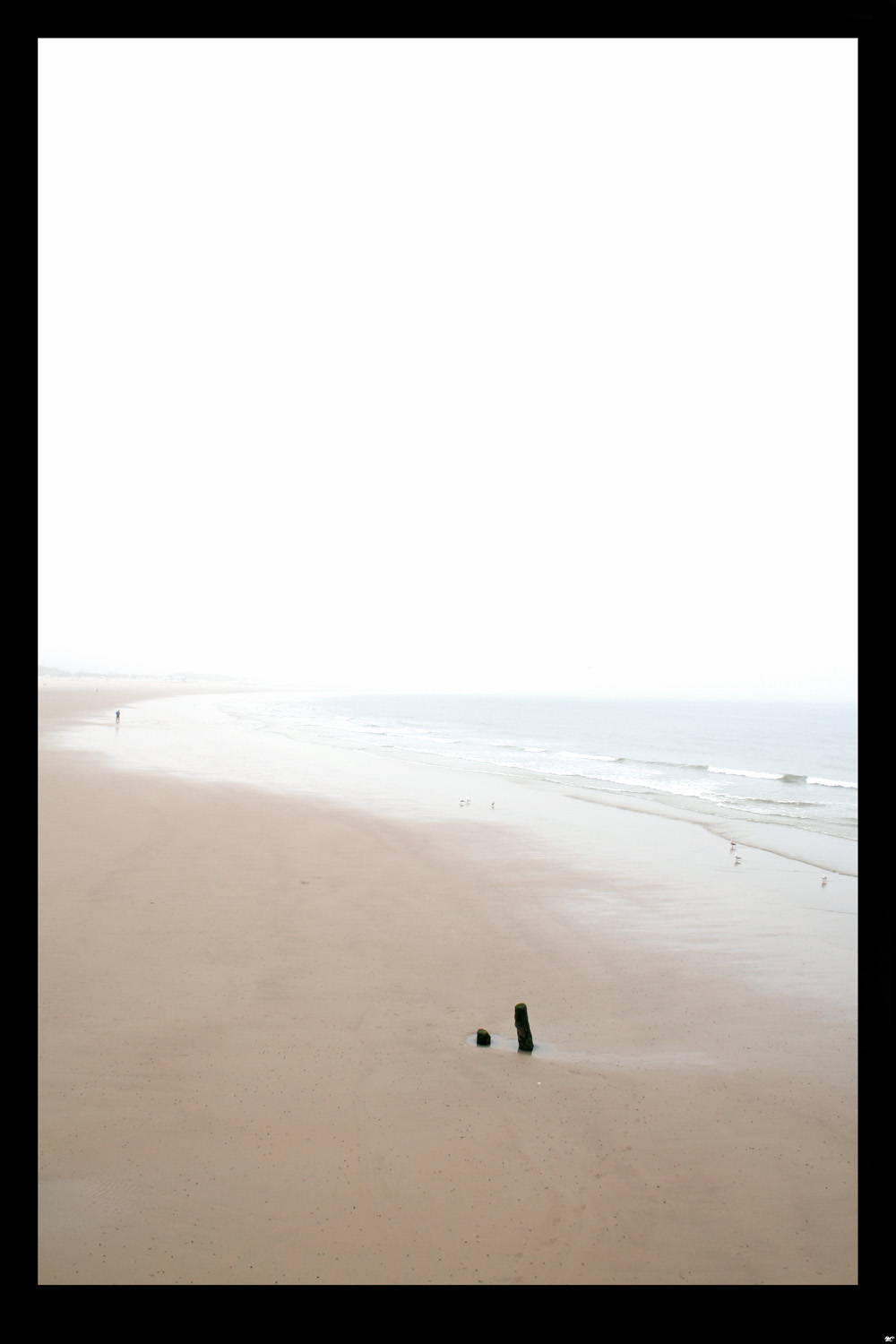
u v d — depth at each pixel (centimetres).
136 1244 434
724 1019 797
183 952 891
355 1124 572
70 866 1218
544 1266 433
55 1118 559
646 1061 704
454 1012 786
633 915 1146
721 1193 512
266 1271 419
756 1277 433
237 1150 530
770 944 1031
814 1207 501
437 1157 537
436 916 1080
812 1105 630
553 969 917
